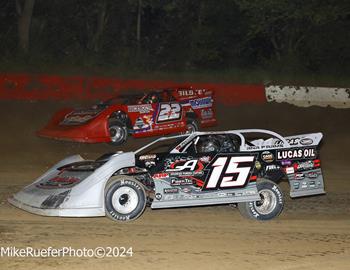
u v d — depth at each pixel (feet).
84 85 88.74
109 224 37.01
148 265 28.58
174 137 40.11
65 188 36.99
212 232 36.11
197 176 38.63
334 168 66.39
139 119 71.15
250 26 122.42
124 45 133.39
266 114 90.63
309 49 131.54
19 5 119.85
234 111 90.68
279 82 105.50
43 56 110.11
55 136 68.03
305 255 31.58
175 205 38.01
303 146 41.60
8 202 42.60
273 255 31.35
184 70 123.03
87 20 132.36
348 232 37.70
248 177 39.70
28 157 64.85
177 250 31.58
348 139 81.35
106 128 67.21
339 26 128.57
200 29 135.23
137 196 37.58
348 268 29.50
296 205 46.24
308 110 92.79
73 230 35.06
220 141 40.29
